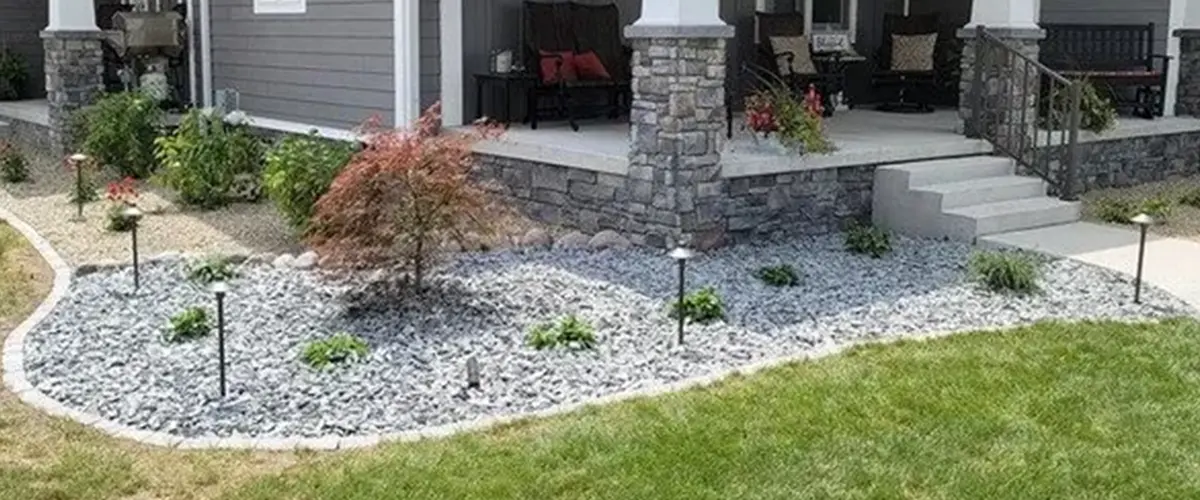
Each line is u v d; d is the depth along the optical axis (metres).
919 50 12.20
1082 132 10.46
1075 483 4.23
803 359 5.60
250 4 11.57
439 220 6.37
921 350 5.73
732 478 4.26
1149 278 7.30
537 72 9.75
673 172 7.74
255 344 5.96
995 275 7.01
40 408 5.04
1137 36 12.00
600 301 6.68
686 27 7.56
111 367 5.60
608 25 10.41
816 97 9.01
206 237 8.58
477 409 5.03
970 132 9.70
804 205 8.52
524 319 6.34
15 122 14.24
